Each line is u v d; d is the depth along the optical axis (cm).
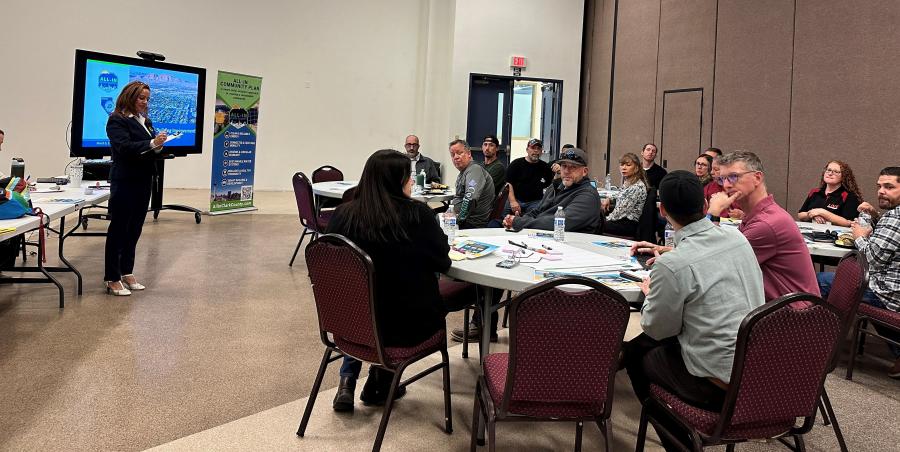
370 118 1125
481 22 991
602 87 985
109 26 946
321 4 1077
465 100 1000
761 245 227
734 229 190
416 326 220
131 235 418
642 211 470
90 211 793
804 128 602
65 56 925
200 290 439
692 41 765
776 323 158
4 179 341
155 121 708
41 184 516
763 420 167
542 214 380
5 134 901
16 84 902
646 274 228
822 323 162
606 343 175
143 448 216
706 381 181
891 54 514
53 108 927
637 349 221
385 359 211
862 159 540
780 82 631
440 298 230
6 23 888
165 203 872
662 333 186
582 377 177
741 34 684
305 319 380
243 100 825
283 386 277
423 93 1127
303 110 1090
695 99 761
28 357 299
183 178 1036
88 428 229
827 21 576
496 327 354
